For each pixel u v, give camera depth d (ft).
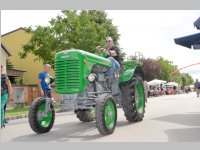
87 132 30.71
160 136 27.89
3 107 36.42
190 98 112.16
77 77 29.14
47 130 31.09
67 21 99.14
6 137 29.40
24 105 90.99
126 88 36.06
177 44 45.96
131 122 37.17
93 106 29.89
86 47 96.73
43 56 99.86
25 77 144.97
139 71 39.14
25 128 35.65
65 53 29.68
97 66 31.58
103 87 32.63
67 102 29.66
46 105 30.60
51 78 33.35
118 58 35.70
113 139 26.71
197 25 44.27
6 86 36.40
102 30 103.81
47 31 99.30
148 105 70.49
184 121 38.06
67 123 38.19
